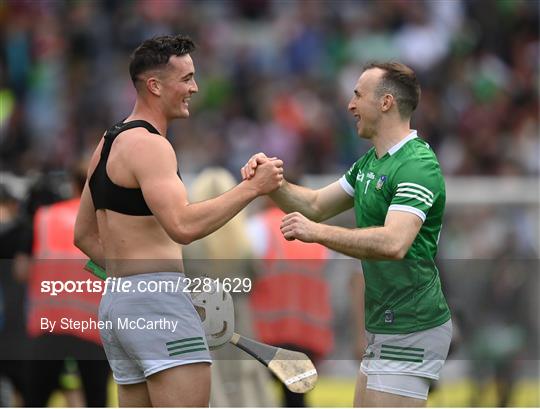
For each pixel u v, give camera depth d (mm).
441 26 61281
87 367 24703
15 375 26688
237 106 56031
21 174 37281
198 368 17781
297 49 59625
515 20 62750
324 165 51719
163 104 18156
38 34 59281
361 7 62719
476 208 36344
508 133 54000
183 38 18266
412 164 18141
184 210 17203
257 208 29141
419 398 18672
